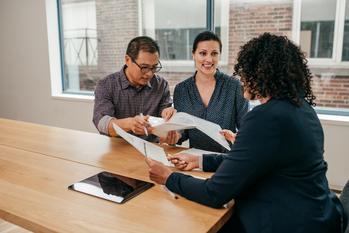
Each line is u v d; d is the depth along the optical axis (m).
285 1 3.38
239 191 1.13
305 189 1.12
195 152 1.81
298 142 1.08
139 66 2.02
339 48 3.25
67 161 1.72
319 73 3.37
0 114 5.18
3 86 5.12
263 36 1.19
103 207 1.21
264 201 1.13
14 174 1.54
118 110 2.25
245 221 1.15
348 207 1.33
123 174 1.54
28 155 1.82
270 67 1.12
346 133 3.03
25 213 1.17
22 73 4.88
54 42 4.63
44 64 4.64
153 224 1.09
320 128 1.18
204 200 1.19
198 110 2.11
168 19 4.02
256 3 3.51
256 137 1.07
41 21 4.53
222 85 2.11
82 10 4.56
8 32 4.86
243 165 1.09
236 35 3.68
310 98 1.23
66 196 1.31
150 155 1.54
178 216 1.14
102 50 4.53
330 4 3.21
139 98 2.25
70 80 4.85
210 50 2.07
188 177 1.28
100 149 1.91
